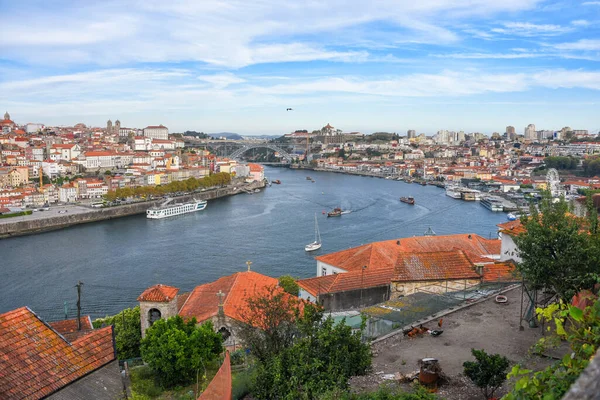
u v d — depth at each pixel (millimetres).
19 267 106625
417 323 31766
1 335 19594
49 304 83812
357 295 46406
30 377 18938
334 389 19062
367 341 28938
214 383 22422
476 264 46219
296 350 22109
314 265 107500
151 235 143125
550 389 9352
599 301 10523
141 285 93500
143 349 34875
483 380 20578
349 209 192250
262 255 116188
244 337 30500
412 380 23188
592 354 9773
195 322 37438
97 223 168500
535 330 29234
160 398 31609
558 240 24984
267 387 22422
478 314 33062
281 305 27688
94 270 103812
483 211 194500
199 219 173250
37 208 185250
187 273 101438
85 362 20938
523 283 30750
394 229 149750
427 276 46312
